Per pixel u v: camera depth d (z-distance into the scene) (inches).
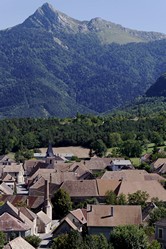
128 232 4623.5
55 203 7391.7
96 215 5615.2
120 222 5546.3
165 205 7160.4
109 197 7362.2
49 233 6441.9
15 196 7637.8
